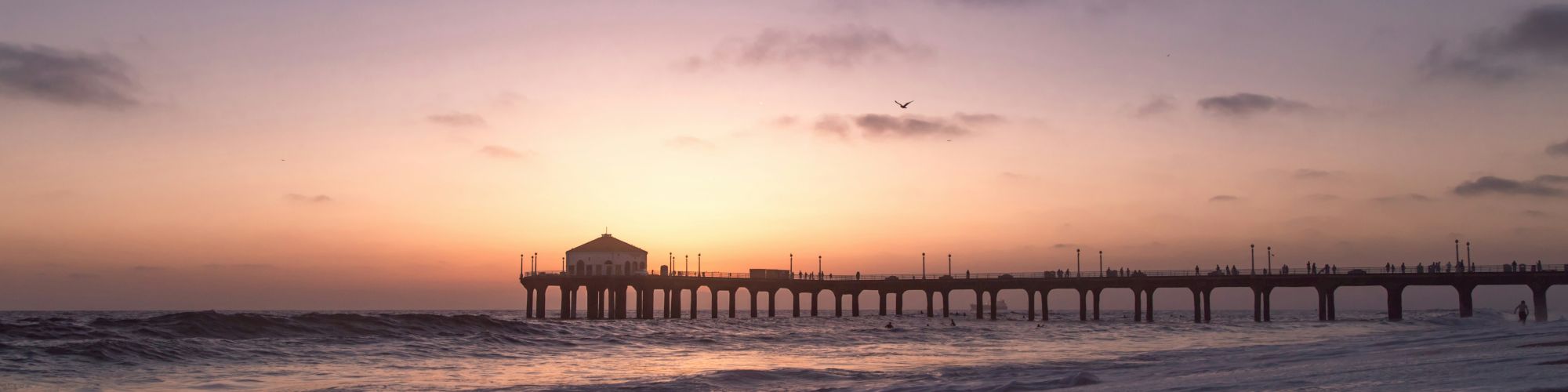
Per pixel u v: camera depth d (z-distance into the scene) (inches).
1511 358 1095.0
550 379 1567.4
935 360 2004.2
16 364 1520.7
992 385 1323.8
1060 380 1295.5
